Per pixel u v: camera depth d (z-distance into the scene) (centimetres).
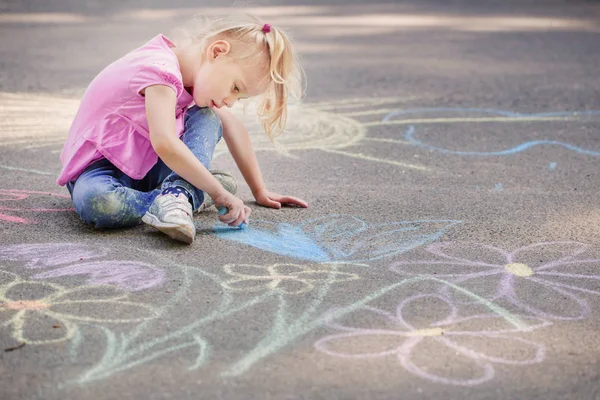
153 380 197
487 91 591
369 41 864
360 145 440
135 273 259
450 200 342
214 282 253
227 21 299
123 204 293
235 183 328
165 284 251
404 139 454
